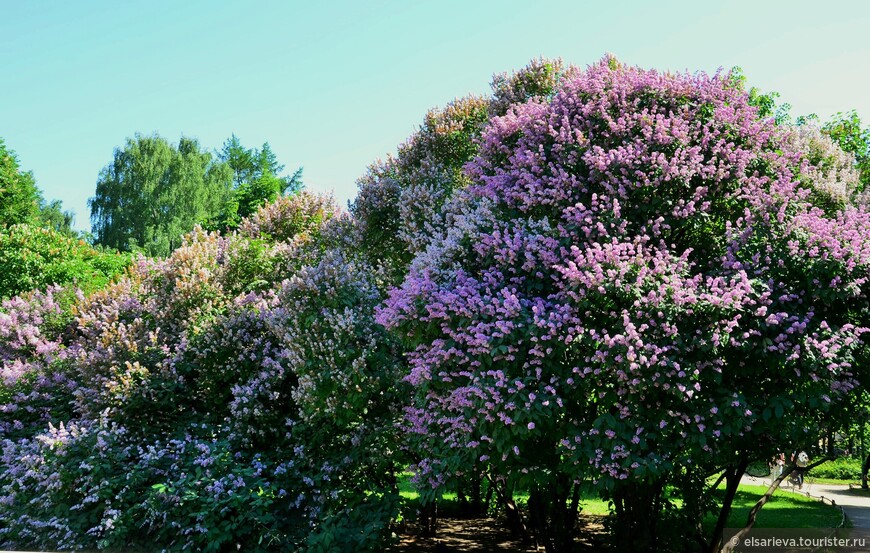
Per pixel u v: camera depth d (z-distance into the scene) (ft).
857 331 17.51
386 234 32.58
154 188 131.85
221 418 30.30
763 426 17.67
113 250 96.43
